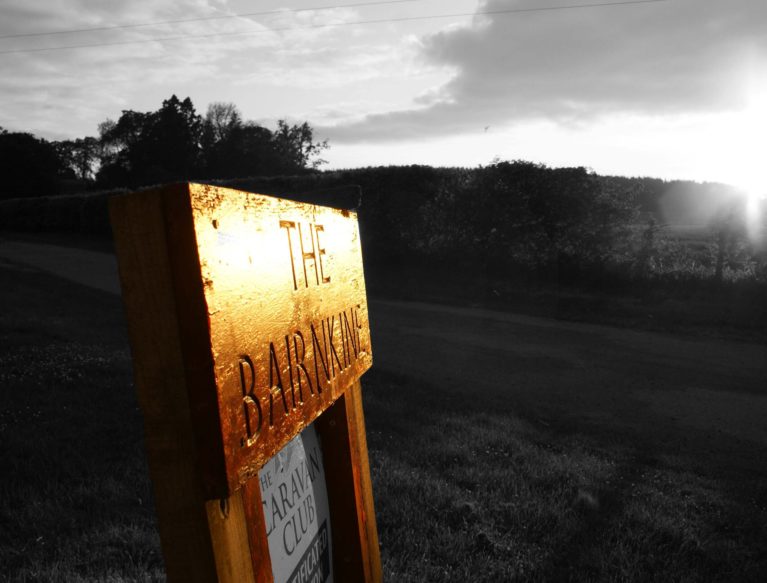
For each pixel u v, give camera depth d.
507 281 17.03
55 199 36.31
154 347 0.87
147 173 74.12
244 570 1.01
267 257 1.14
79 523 3.98
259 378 1.06
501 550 4.14
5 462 4.88
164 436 0.88
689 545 4.46
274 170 70.69
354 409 1.86
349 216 1.86
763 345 11.85
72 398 6.71
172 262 0.86
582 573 3.96
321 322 1.49
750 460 6.92
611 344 11.90
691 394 9.20
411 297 16.19
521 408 8.17
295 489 1.50
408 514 4.48
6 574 3.34
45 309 13.04
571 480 5.44
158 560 3.60
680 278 15.25
